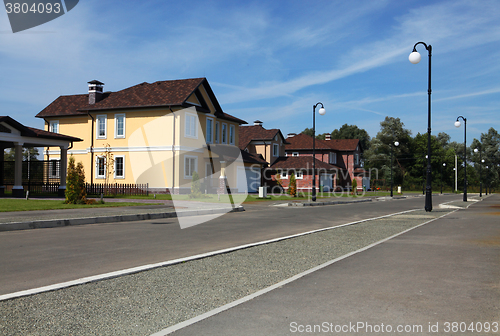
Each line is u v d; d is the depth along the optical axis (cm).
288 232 1244
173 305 493
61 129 3912
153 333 400
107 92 3938
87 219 1416
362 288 573
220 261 769
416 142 9738
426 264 746
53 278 623
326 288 572
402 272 677
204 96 3716
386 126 9238
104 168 3569
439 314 462
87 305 488
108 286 578
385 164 8856
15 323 423
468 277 641
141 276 642
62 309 471
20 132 2550
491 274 663
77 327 415
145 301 507
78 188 2123
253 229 1318
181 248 920
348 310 475
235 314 458
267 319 442
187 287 577
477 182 10525
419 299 520
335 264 746
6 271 668
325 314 460
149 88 3641
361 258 806
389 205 2922
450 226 1436
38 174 3070
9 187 3303
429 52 2164
